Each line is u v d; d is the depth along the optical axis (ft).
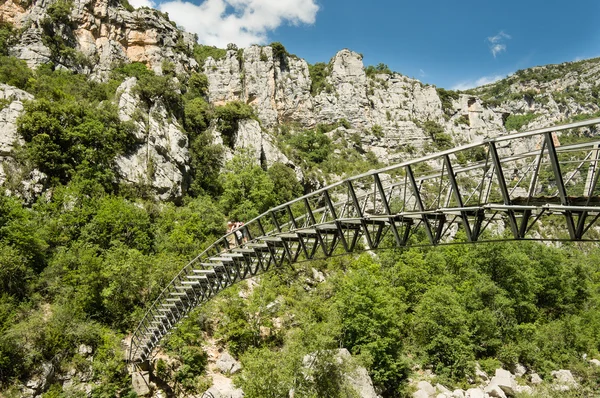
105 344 97.55
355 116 422.00
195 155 216.13
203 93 297.53
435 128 458.91
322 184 276.00
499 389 114.83
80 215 132.77
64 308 100.17
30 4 246.88
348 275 151.02
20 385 84.69
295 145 345.31
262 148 253.24
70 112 161.58
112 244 128.88
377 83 482.28
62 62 238.68
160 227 153.48
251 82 373.61
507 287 162.81
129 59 281.13
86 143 163.43
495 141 36.47
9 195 129.08
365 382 105.81
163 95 213.66
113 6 284.41
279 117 387.75
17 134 146.00
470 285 163.73
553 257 189.88
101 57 264.72
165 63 281.13
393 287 158.10
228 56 384.88
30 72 202.69
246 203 195.72
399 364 120.57
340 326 119.85
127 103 192.85
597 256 256.93
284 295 139.33
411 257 179.11
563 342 146.41
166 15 354.13
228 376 105.19
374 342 116.26
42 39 232.32
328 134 393.70
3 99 152.15
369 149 402.11
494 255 168.66
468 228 42.11
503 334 147.23
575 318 157.89
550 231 281.95
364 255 180.04
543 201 39.68
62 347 92.89
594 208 30.42
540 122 597.52
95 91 211.20
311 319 120.78
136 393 92.63
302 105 401.90
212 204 185.37
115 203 140.97
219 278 81.00
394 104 467.93
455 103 534.78
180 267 125.08
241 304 120.98
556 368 137.59
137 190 171.53
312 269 160.97
